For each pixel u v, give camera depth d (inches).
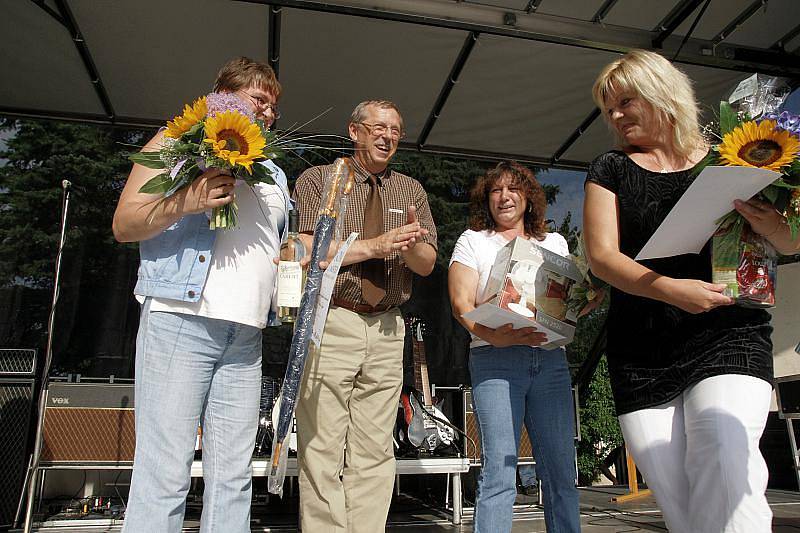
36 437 115.8
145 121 164.4
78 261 162.9
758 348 51.9
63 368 154.6
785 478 187.2
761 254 51.3
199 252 60.6
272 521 132.8
